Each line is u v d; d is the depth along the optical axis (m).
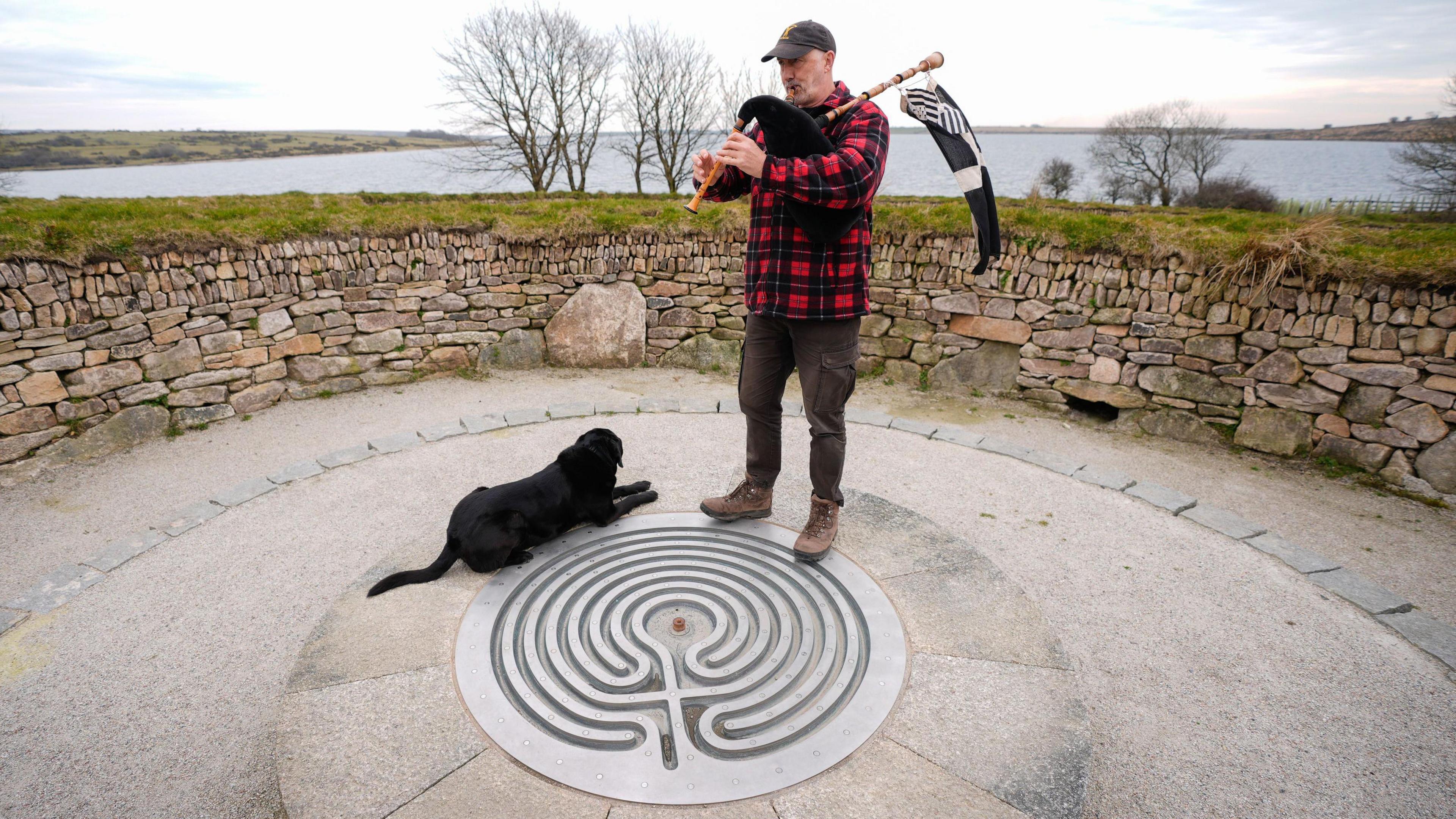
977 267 2.72
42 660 2.79
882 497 4.11
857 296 2.67
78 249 4.50
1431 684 2.72
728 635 2.60
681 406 5.47
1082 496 4.22
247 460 4.62
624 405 5.46
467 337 6.33
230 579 3.32
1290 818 2.17
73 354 4.50
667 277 6.63
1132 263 5.30
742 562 3.04
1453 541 3.84
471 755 2.09
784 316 2.67
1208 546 3.68
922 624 2.69
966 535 3.76
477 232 6.22
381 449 4.66
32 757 2.36
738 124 2.33
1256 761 2.38
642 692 2.34
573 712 2.24
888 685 2.38
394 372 6.07
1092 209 9.16
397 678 2.37
